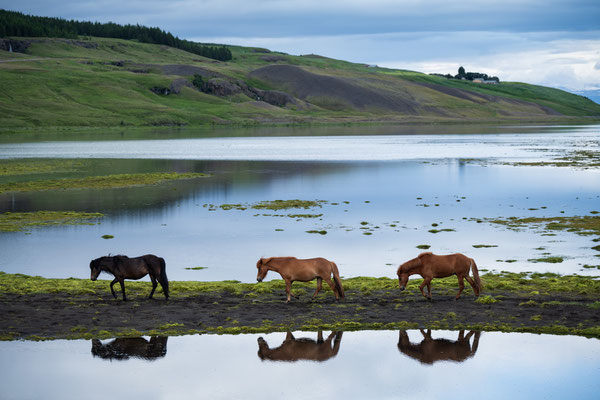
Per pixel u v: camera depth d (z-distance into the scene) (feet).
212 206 177.37
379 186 223.10
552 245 116.88
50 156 379.35
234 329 60.59
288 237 130.21
